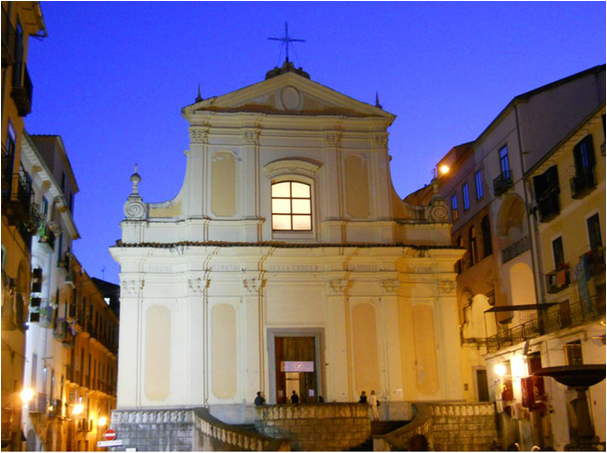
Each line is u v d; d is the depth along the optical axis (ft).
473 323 117.80
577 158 87.30
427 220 108.68
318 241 104.83
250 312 100.07
